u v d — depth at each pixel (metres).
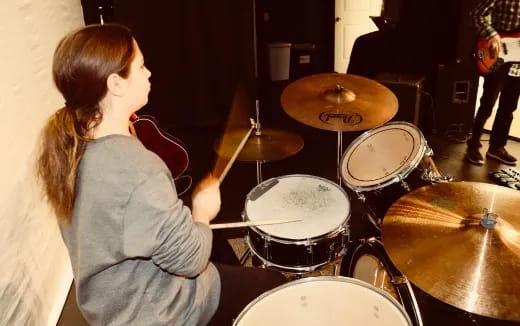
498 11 3.20
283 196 2.05
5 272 1.77
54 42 2.74
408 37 4.48
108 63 0.99
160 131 2.75
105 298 1.10
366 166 2.11
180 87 4.71
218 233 2.04
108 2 3.94
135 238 0.98
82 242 1.02
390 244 1.41
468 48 4.17
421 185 1.95
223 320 1.39
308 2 6.39
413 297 1.60
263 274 1.55
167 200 0.99
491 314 1.15
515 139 3.94
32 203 2.12
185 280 1.23
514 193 1.54
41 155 1.05
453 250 1.31
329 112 2.37
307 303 1.30
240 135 2.65
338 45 6.45
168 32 4.46
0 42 1.95
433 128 4.19
